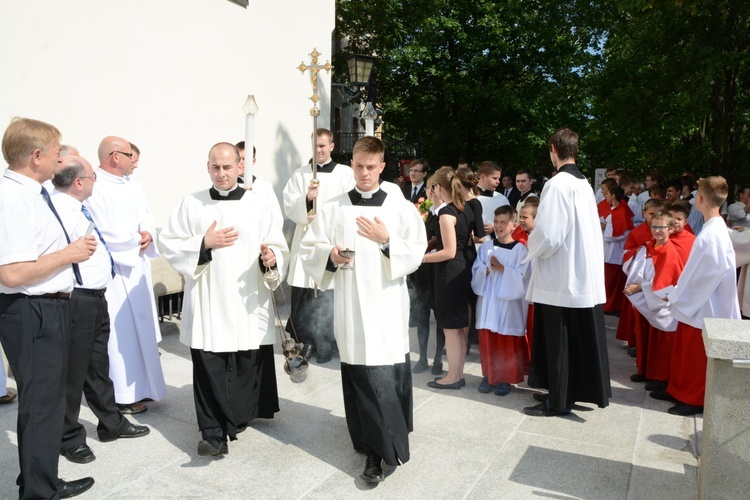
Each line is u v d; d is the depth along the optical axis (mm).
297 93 9031
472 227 5203
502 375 4996
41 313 3109
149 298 4691
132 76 6602
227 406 3898
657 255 4984
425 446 4043
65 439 3811
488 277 5086
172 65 7074
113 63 6391
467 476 3631
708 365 3004
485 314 5016
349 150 18453
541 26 16312
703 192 4477
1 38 5371
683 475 3639
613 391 5133
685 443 4082
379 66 18172
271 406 4297
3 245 2949
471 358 6055
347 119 20359
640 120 12867
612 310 8258
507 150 23203
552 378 4469
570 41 16188
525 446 4039
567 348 4438
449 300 5000
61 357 3188
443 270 4992
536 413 4559
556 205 4270
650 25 12094
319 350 5824
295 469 3732
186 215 4016
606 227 8219
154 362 4676
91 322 3766
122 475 3658
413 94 21703
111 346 4535
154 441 4152
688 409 4566
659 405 4805
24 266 2973
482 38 21109
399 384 3902
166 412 4676
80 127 6094
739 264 5379
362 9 16500
